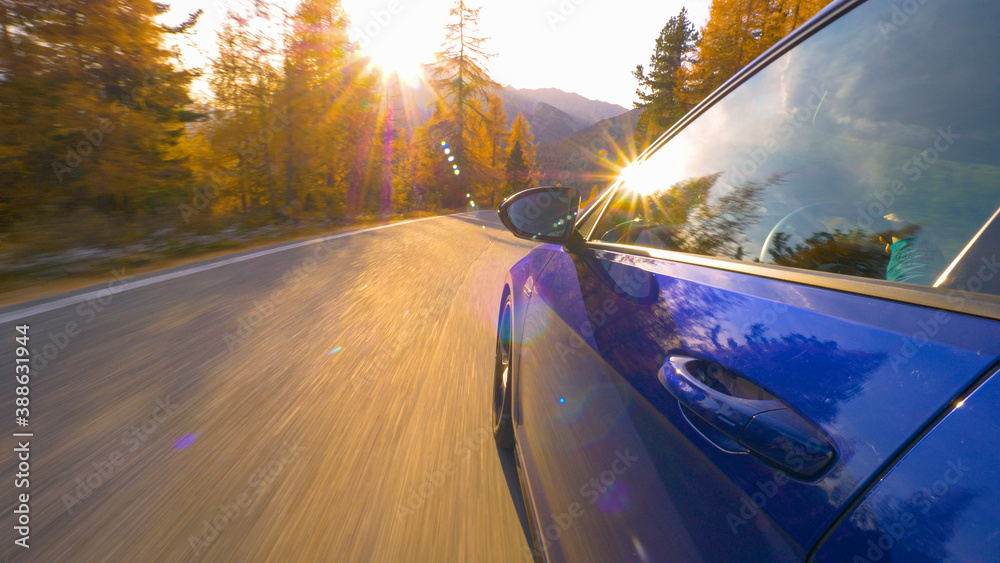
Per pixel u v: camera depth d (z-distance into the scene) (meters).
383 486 2.10
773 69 1.43
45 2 10.38
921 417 0.50
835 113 1.16
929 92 0.97
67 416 2.56
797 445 0.58
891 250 0.83
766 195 1.21
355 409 2.79
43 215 9.34
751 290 0.90
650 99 33.84
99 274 6.02
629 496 0.86
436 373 3.41
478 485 2.13
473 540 1.79
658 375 0.89
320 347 3.77
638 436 0.88
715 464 0.68
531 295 2.14
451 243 11.01
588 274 1.66
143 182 11.31
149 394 2.86
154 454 2.24
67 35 10.91
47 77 10.49
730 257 1.17
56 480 2.03
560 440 1.30
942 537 0.42
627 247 1.60
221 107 15.79
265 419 2.63
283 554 1.68
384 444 2.44
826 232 0.97
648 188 1.81
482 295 5.96
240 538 1.74
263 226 12.23
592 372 1.20
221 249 8.45
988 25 0.93
